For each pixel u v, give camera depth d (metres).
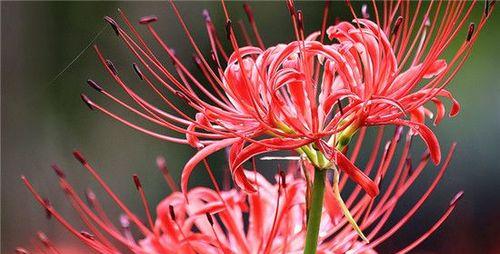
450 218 1.21
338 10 1.23
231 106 0.64
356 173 0.60
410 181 0.67
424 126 0.62
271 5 1.25
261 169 1.03
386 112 0.62
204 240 0.68
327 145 0.61
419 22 1.09
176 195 0.70
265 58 0.61
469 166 1.25
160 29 1.26
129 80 1.26
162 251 0.69
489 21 1.25
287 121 0.61
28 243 1.24
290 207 0.67
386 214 0.67
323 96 0.62
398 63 0.63
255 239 0.71
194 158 0.62
